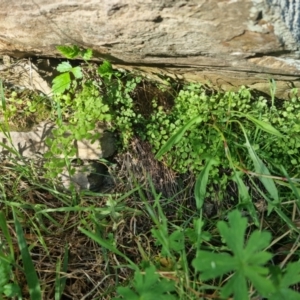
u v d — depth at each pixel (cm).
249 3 22
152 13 25
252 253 19
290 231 27
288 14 23
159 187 33
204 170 30
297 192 26
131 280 26
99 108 32
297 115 31
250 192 31
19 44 32
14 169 33
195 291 23
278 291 20
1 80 34
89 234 26
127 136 33
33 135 34
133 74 34
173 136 30
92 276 30
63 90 33
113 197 33
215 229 30
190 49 27
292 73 29
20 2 27
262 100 32
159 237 24
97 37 28
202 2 23
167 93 34
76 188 33
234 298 19
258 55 27
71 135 31
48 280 29
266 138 31
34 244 29
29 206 31
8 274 26
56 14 27
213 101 32
